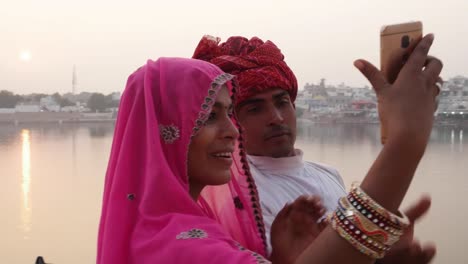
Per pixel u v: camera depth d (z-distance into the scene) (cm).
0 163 2817
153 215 98
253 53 166
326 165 189
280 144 165
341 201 76
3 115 6216
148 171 101
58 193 2022
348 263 73
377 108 77
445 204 913
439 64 75
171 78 109
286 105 168
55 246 1303
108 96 6381
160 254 89
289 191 159
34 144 3856
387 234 72
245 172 140
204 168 110
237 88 124
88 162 2862
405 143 71
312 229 115
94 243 1352
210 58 167
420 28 74
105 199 111
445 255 684
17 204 1814
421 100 73
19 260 1187
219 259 83
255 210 139
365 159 1071
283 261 115
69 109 6631
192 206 99
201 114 105
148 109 104
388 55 76
